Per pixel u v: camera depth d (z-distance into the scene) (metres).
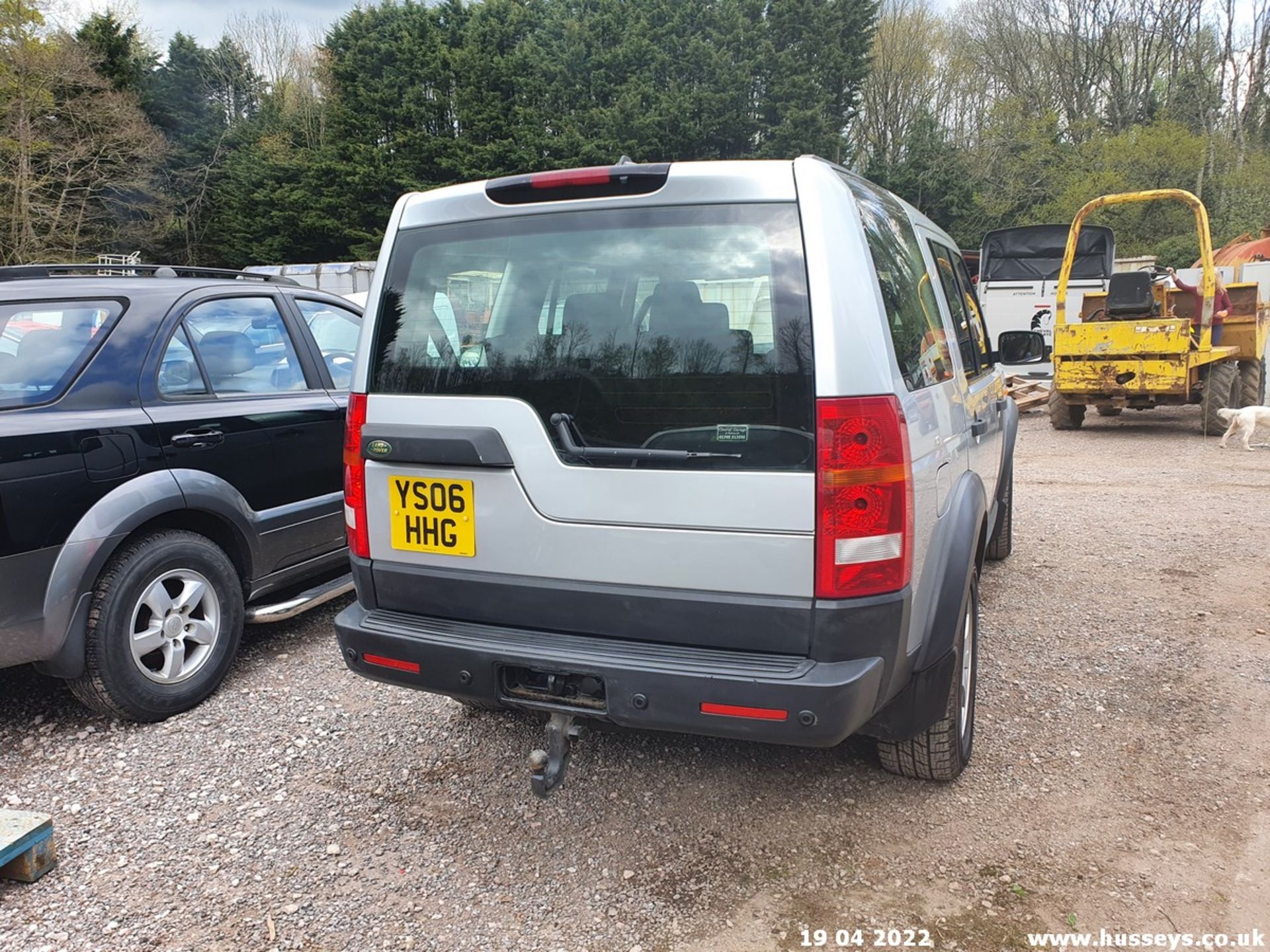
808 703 2.22
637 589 2.43
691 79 35.94
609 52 35.94
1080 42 40.31
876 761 3.27
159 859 2.76
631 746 3.41
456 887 2.62
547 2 39.91
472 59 35.84
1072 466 9.27
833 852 2.75
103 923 2.47
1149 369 10.55
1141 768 3.21
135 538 3.61
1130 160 32.50
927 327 3.01
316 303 4.98
